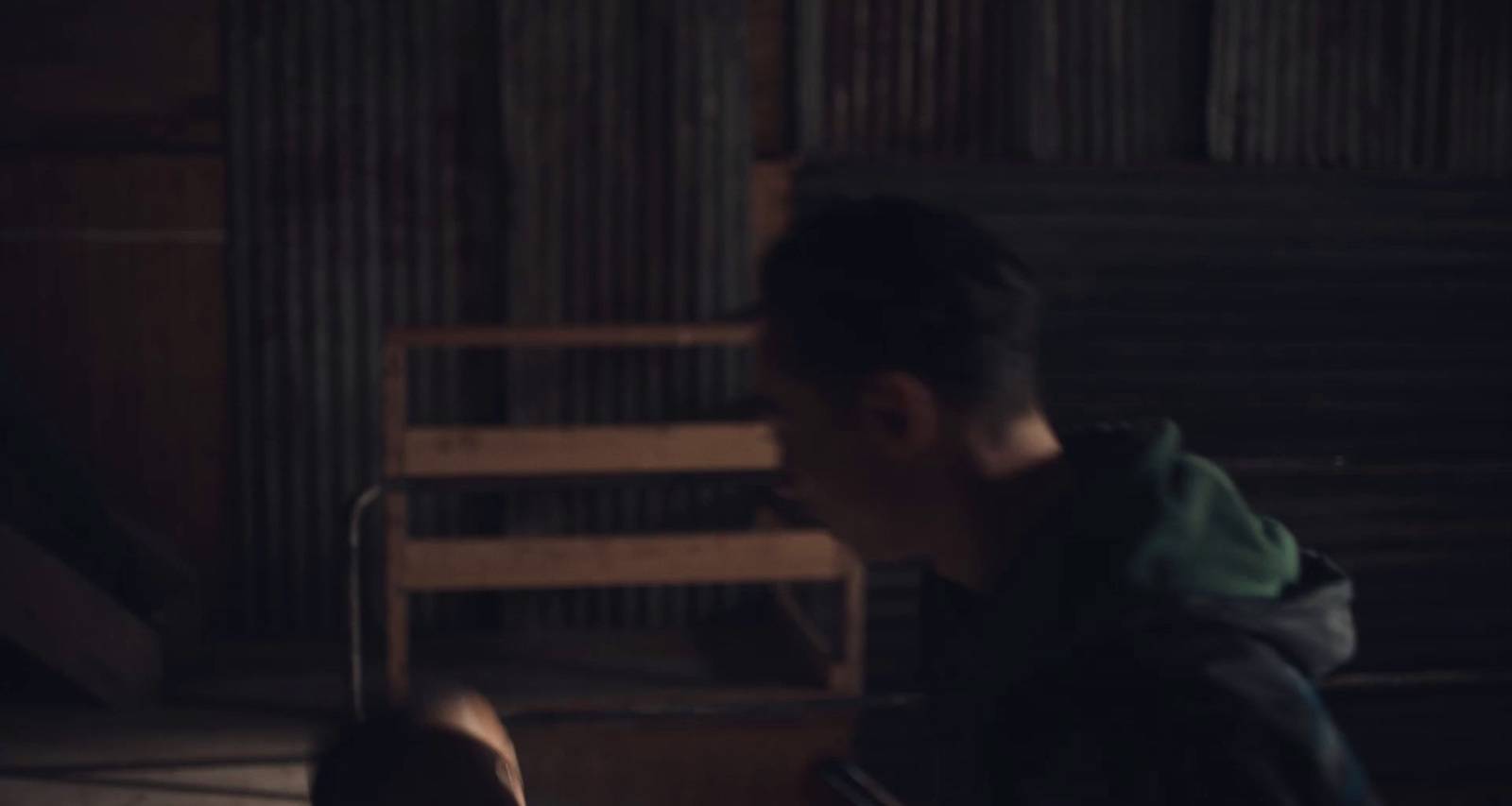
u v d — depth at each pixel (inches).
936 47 206.1
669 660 178.5
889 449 32.5
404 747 30.5
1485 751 239.5
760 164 201.5
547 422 196.1
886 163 205.8
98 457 187.2
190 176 186.7
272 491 191.3
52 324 184.9
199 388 189.3
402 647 149.3
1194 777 28.0
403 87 190.4
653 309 198.5
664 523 198.8
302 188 189.2
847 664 160.6
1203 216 218.4
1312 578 33.1
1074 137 211.3
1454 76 221.5
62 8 182.4
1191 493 32.4
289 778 137.9
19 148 182.2
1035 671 31.6
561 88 193.5
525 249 194.1
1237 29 212.7
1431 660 236.4
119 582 167.5
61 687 161.8
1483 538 235.1
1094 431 35.7
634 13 194.5
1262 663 29.4
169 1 184.7
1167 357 221.1
